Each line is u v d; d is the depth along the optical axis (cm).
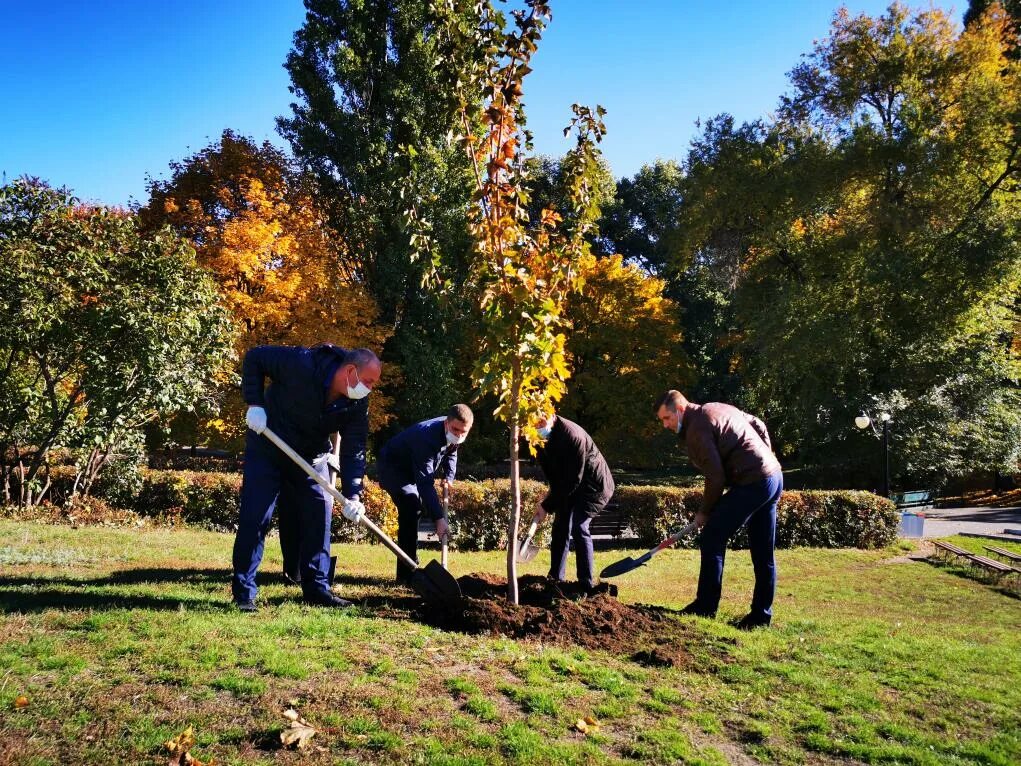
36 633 402
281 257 2295
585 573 675
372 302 2372
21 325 994
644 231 4719
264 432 515
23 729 300
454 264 2233
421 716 351
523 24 539
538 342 534
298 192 2542
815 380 2719
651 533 1476
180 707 333
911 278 2542
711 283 4172
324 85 2494
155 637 412
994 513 2538
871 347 2784
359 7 2453
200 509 1270
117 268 1109
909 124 2592
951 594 989
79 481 1205
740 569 1107
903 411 2595
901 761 356
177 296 1118
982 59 2636
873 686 462
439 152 2302
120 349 1082
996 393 2658
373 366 532
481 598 574
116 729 308
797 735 381
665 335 3266
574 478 660
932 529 2006
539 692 390
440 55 562
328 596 554
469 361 2711
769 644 542
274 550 888
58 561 694
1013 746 380
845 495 1520
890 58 2661
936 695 453
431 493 660
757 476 622
